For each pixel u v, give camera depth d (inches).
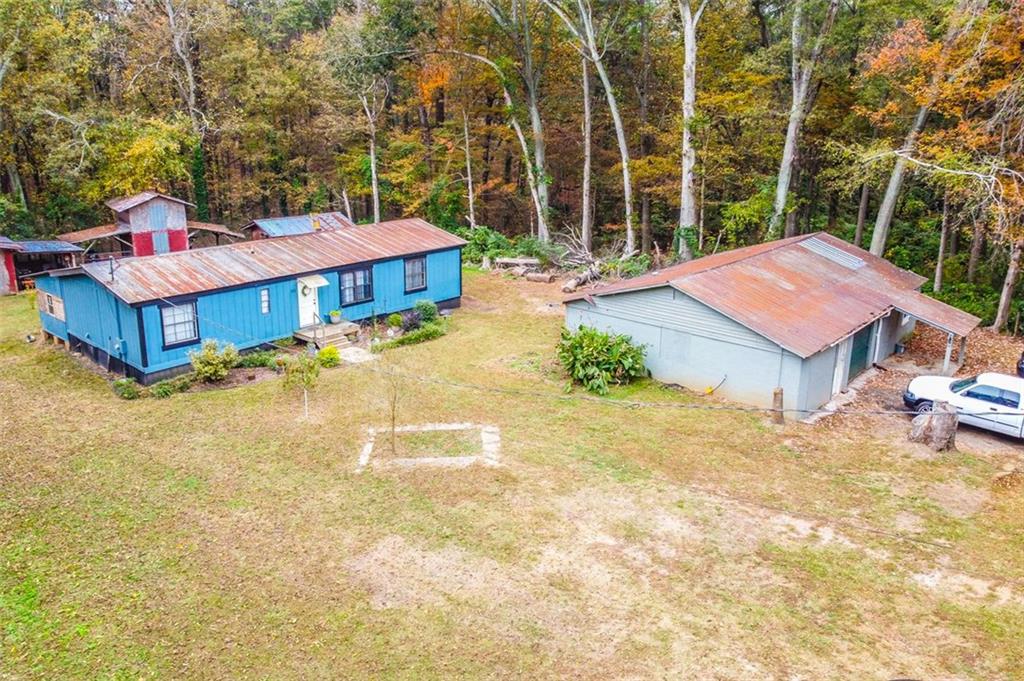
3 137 1380.4
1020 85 854.5
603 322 842.8
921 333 989.2
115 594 413.1
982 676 365.1
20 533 474.0
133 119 1403.8
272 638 380.8
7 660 358.6
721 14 1405.0
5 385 761.0
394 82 1780.3
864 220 1378.0
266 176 1718.8
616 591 425.7
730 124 1378.0
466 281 1289.4
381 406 710.5
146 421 668.1
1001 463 608.1
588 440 637.9
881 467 597.6
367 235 1061.8
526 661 368.2
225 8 1540.4
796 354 673.0
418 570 442.6
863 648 383.2
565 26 1481.3
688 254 1243.2
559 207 1867.6
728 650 378.9
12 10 1244.5
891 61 960.3
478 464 584.1
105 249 1486.2
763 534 492.7
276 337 887.1
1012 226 895.7
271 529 486.0
